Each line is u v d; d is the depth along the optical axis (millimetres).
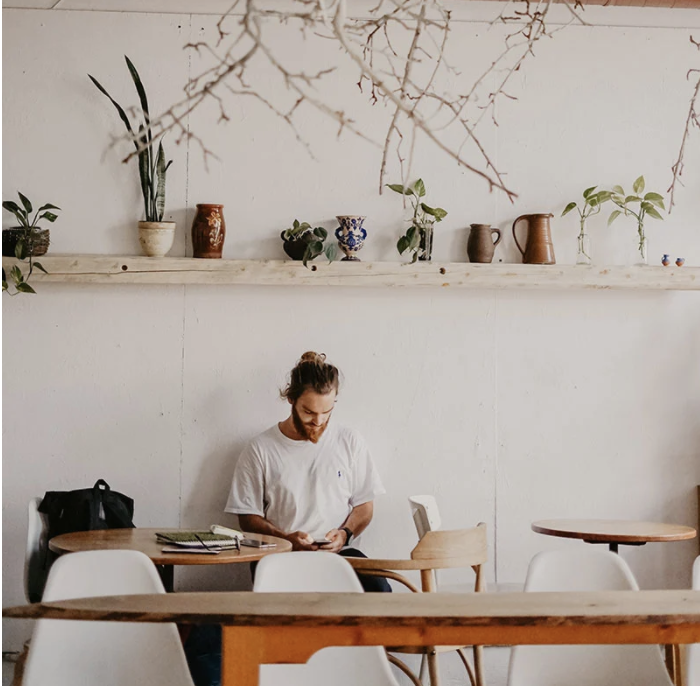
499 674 4309
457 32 4742
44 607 2082
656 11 4793
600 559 2824
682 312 4840
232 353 4613
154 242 4434
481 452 4715
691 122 4836
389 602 2195
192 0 4598
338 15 1629
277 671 2650
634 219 4781
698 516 4789
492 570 4695
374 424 4672
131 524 4211
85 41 4562
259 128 4633
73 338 4547
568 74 4785
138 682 2611
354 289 4672
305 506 4312
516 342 4750
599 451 4777
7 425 4512
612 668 2668
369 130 4688
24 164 4531
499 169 4746
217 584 4531
